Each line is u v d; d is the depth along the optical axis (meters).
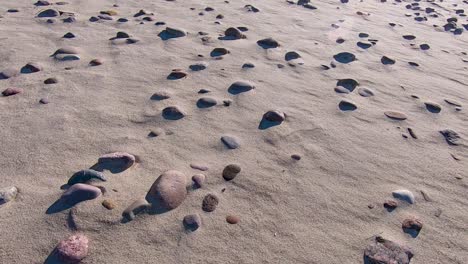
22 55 3.31
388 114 2.93
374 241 1.79
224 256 1.65
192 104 2.80
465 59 4.46
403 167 2.34
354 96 3.19
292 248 1.72
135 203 1.82
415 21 6.00
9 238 1.62
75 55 3.37
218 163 2.21
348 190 2.10
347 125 2.74
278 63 3.68
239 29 4.51
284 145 2.43
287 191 2.05
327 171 2.24
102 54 3.51
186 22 4.59
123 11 4.82
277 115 2.68
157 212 1.82
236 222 1.82
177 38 4.03
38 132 2.32
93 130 2.40
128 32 4.09
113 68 3.26
